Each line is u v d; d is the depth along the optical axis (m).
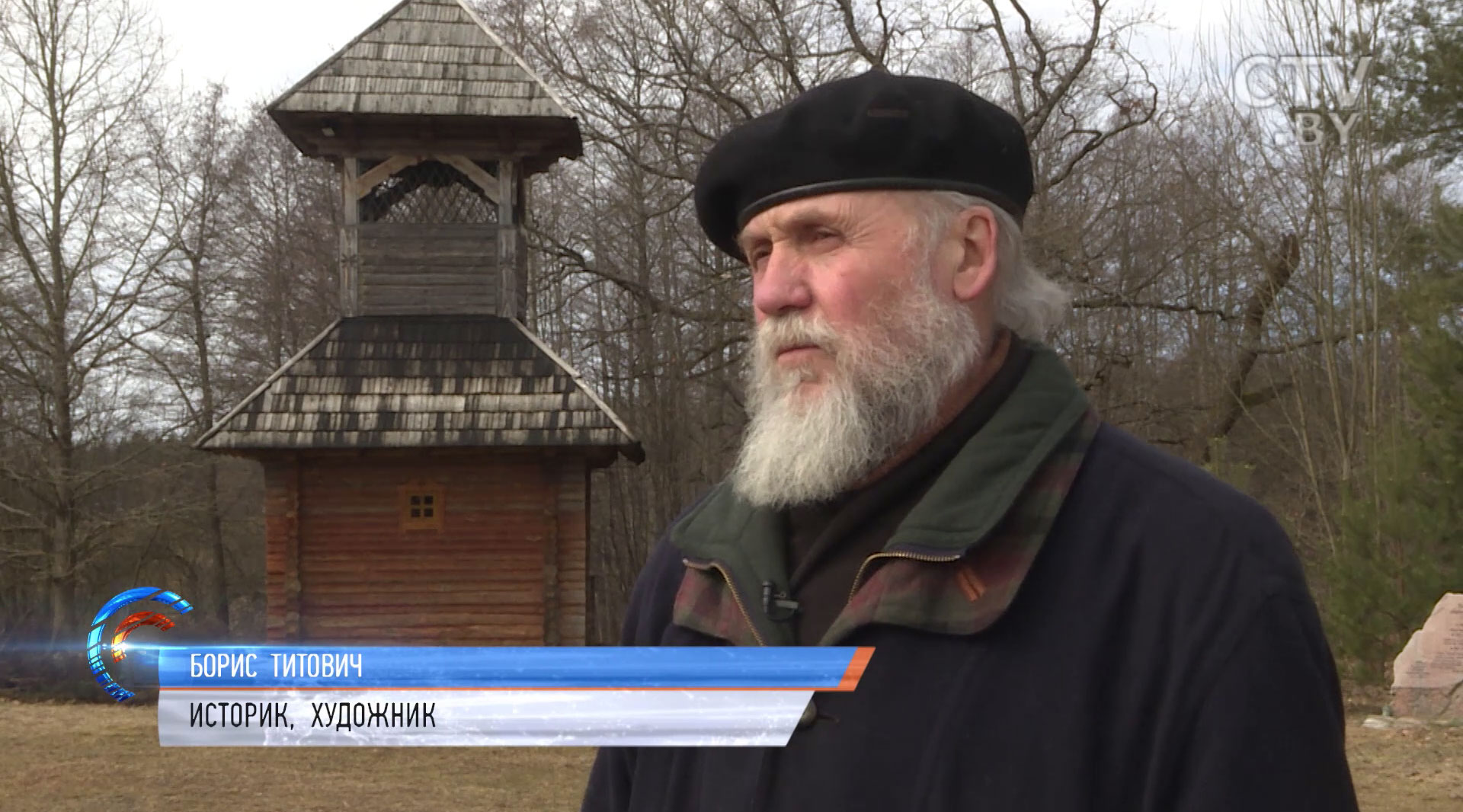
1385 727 10.34
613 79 21.45
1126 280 21.33
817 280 1.68
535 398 13.39
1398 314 15.95
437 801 8.13
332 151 13.90
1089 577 1.46
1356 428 17.92
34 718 11.54
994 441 1.57
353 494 13.46
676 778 1.74
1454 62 16.39
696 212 1.90
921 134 1.65
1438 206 13.66
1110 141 23.52
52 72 22.69
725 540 1.79
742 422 24.17
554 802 8.16
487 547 13.49
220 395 29.70
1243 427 24.23
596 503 30.02
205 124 26.62
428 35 14.14
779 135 1.70
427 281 13.97
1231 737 1.32
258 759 9.34
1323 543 17.59
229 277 28.45
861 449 1.62
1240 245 21.08
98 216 23.44
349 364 13.52
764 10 19.84
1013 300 1.78
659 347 24.48
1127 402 21.30
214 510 27.16
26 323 23.53
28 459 23.67
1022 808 1.36
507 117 13.53
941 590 1.49
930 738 1.43
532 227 20.48
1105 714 1.40
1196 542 1.43
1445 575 11.77
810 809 1.47
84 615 24.75
